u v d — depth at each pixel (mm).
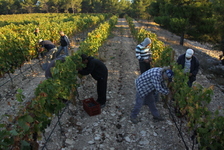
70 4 69812
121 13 75188
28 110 2955
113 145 3971
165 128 4504
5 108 5305
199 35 14766
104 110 5203
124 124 4621
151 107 4613
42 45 8070
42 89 3332
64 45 8750
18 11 79500
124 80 7219
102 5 76312
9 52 6992
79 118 4875
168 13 16641
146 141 4078
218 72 9688
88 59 4762
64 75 4402
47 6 73125
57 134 4273
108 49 12086
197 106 3244
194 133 3400
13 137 2428
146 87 4078
